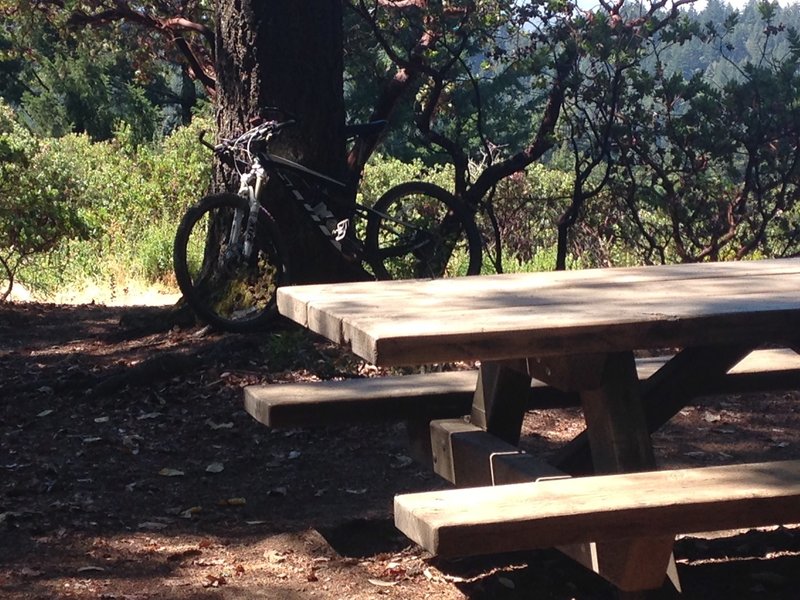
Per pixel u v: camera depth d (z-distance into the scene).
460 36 8.45
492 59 8.45
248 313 7.30
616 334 2.81
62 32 11.38
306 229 7.51
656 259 9.21
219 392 6.00
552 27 7.97
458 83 9.34
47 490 4.64
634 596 2.88
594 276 3.79
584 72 8.13
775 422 5.79
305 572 3.75
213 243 7.71
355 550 4.02
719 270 3.89
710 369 3.74
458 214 8.26
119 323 8.16
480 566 3.83
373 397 3.96
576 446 3.71
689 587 3.67
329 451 5.18
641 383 3.81
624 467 3.17
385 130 8.51
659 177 8.45
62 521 4.25
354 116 21.06
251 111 7.45
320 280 7.57
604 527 2.70
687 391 3.75
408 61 8.18
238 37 7.44
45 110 28.86
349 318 2.89
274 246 7.34
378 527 4.21
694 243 8.55
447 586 3.65
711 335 2.89
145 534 4.12
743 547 4.02
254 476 4.86
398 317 2.90
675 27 8.09
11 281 10.73
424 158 22.92
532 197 10.66
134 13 10.04
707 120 8.21
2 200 10.30
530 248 11.18
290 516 4.36
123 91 30.47
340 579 3.69
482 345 2.71
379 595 3.55
